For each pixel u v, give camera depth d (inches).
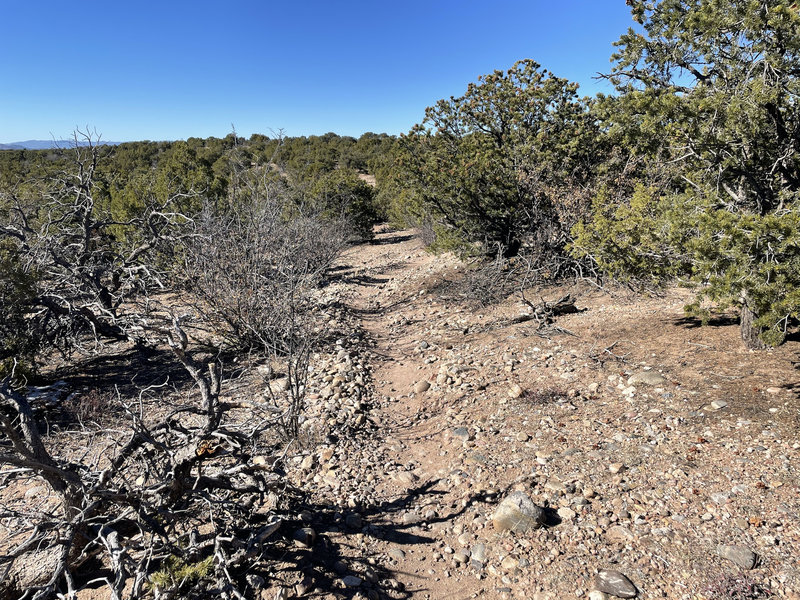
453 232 609.9
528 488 187.2
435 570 156.6
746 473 169.2
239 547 149.3
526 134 573.3
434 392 295.1
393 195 1382.9
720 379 230.2
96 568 152.1
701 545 145.8
